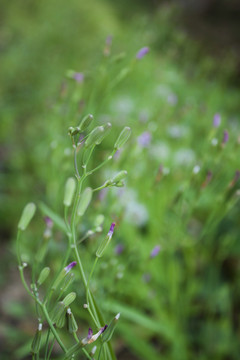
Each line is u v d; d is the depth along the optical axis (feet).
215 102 3.08
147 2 7.57
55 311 0.80
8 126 3.05
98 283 1.22
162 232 1.54
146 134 1.36
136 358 1.57
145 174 1.67
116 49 3.64
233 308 1.73
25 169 2.52
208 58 3.16
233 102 3.15
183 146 1.82
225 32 7.65
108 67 1.37
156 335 1.60
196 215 1.88
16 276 1.96
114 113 2.59
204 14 8.71
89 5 6.57
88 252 1.29
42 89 3.58
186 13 8.59
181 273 1.65
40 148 2.52
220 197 1.31
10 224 2.21
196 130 2.04
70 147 1.44
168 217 1.55
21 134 3.04
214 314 1.64
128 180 1.49
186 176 1.44
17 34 5.03
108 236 0.83
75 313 1.36
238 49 6.44
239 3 8.71
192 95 3.11
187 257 1.64
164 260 1.65
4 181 2.42
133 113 2.58
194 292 1.68
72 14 5.94
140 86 2.97
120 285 1.37
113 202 1.29
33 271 0.85
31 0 5.84
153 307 1.51
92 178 1.63
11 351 1.58
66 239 1.47
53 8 5.82
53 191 1.63
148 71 3.12
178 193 1.30
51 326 0.80
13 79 3.76
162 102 2.66
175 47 3.45
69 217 1.53
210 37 7.33
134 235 1.55
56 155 1.56
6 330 1.64
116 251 1.27
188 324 1.60
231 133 1.90
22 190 2.35
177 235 1.45
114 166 1.26
